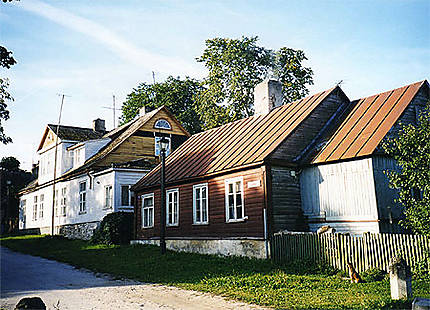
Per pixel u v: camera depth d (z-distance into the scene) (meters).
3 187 52.50
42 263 19.22
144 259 18.00
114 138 35.12
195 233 20.09
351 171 16.22
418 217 11.80
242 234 17.45
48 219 36.25
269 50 37.75
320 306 8.94
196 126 49.62
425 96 18.31
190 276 13.62
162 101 49.38
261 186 16.92
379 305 8.67
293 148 18.12
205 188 19.92
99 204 27.95
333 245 13.54
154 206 23.25
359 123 18.22
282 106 22.31
